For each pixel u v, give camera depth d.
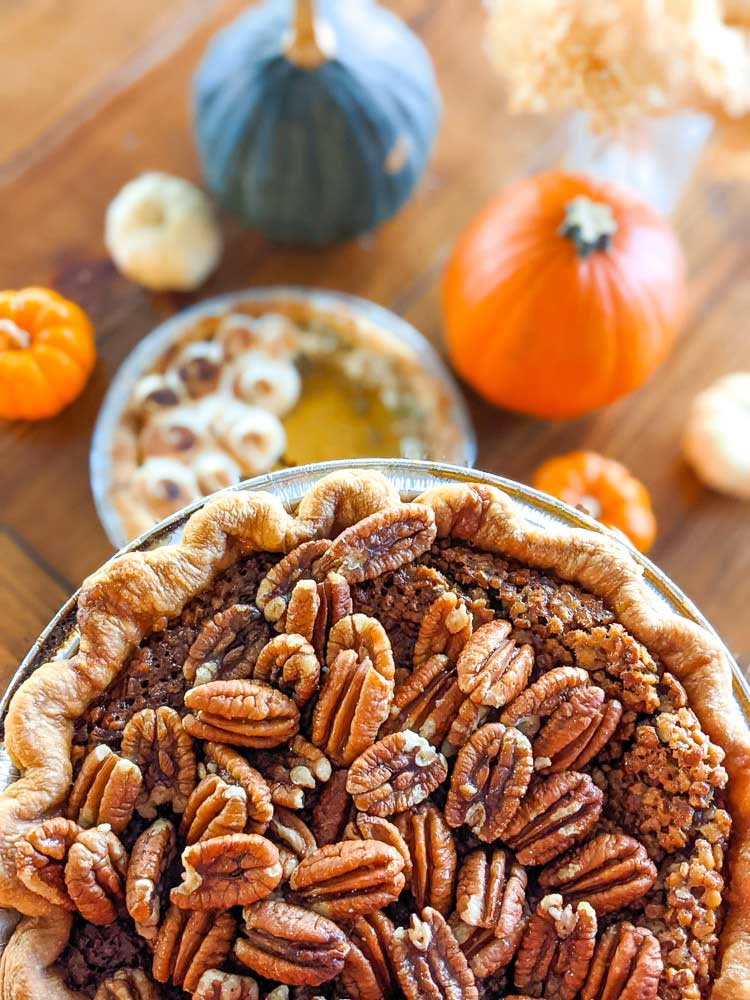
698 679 0.46
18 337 0.64
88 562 0.65
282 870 0.44
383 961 0.44
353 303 0.68
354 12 0.66
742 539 0.68
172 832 0.45
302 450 0.66
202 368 0.66
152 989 0.44
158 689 0.46
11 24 0.70
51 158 0.70
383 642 0.45
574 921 0.44
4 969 0.43
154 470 0.64
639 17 0.57
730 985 0.43
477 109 0.72
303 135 0.64
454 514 0.47
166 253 0.67
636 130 0.68
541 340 0.63
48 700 0.45
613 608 0.47
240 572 0.47
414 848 0.44
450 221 0.71
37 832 0.43
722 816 0.45
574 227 0.62
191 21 0.71
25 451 0.66
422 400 0.67
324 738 0.45
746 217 0.71
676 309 0.66
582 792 0.45
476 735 0.45
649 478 0.68
